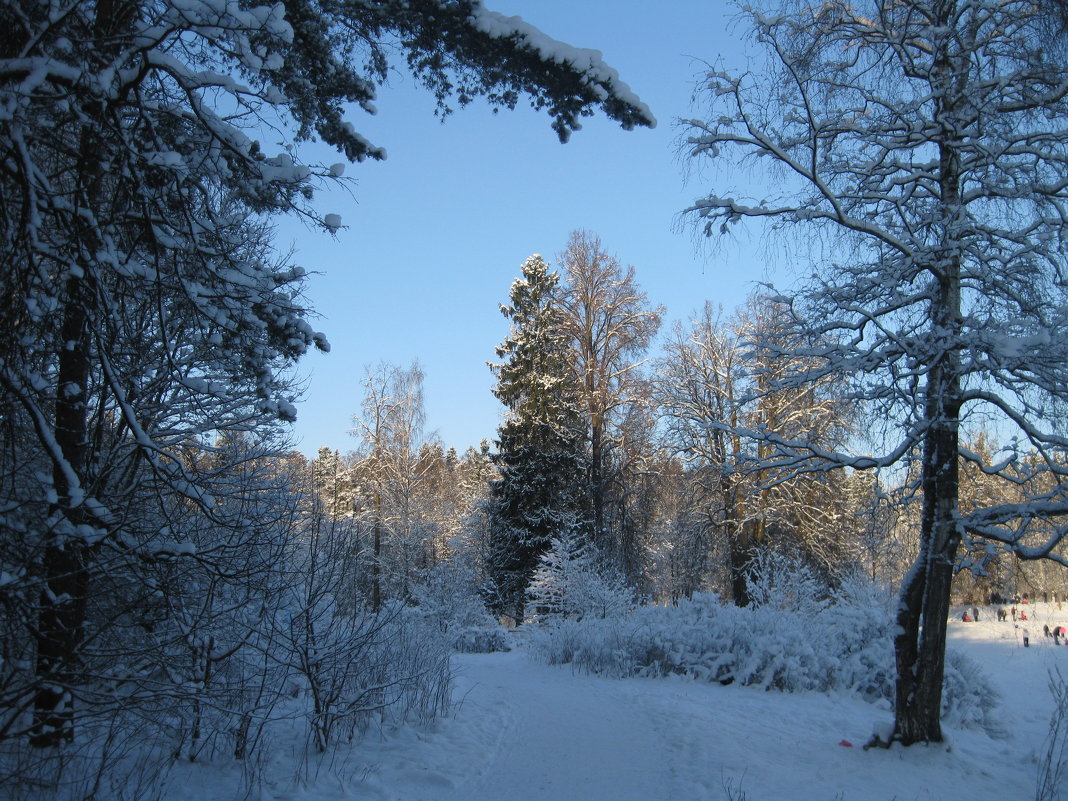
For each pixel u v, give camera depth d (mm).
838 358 8250
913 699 8008
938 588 7934
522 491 27484
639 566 28812
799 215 8211
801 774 7246
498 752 8164
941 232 8016
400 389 35469
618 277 27922
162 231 5734
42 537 4582
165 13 5148
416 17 6801
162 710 5246
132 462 6996
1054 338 7129
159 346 7863
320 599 7281
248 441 10273
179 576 5793
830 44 8562
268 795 5832
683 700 11648
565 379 27922
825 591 18812
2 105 4254
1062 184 7500
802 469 8727
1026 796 6887
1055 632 25484
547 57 6684
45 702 5352
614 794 6645
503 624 30562
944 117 7844
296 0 6543
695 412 25109
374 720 8539
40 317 4961
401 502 33531
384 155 7797
